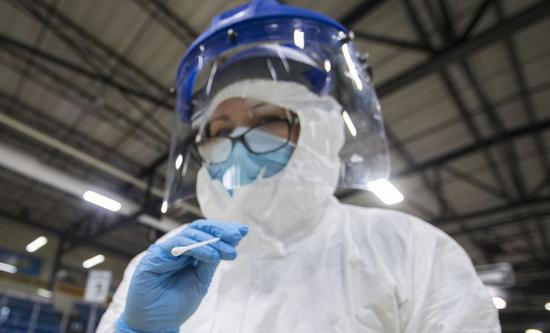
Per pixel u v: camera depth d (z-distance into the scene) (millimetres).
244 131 720
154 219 4219
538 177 4266
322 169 681
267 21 762
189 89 876
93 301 2908
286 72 752
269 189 656
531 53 2770
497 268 3623
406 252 550
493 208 4785
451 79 2998
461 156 3762
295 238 648
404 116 3393
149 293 497
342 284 550
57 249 6719
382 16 2525
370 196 4711
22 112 3898
